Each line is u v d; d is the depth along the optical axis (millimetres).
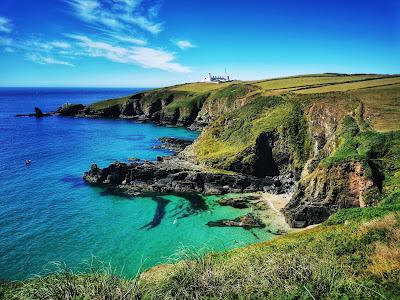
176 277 13844
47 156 103500
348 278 14008
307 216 57688
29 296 13664
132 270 42938
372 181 55469
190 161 93438
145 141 132875
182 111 183125
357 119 80188
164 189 74312
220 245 50062
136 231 54469
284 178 83812
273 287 13000
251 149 87500
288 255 15477
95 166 80062
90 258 45375
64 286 13398
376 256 17859
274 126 93812
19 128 162125
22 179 80062
